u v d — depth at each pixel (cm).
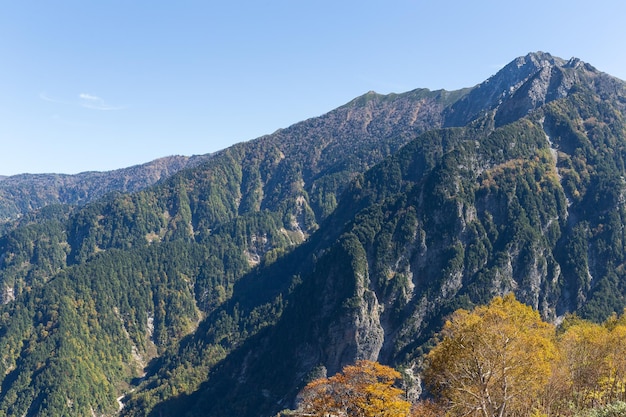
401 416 6066
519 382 6062
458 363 6053
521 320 6359
